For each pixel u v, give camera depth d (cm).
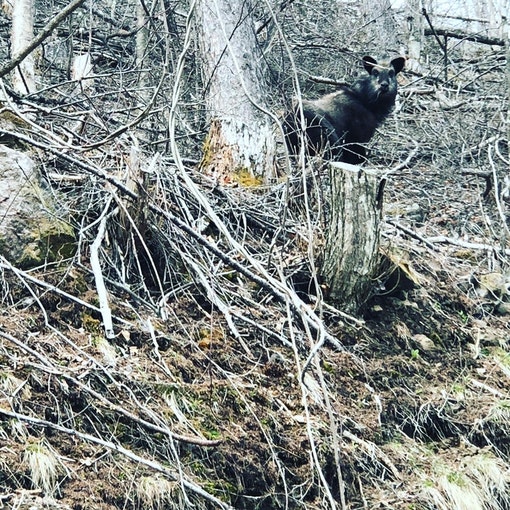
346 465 496
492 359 632
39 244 523
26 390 428
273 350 544
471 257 743
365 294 607
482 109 987
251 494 455
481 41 1258
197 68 857
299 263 609
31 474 391
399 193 865
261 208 664
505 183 849
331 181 598
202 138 833
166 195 602
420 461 529
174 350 511
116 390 456
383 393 565
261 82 770
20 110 618
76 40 1100
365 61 888
